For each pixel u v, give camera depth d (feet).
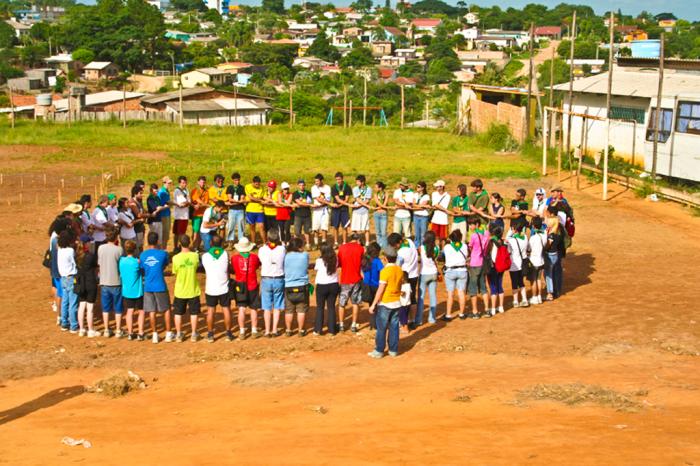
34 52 464.24
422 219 63.93
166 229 65.21
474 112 169.37
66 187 105.70
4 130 166.91
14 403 36.91
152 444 29.58
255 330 47.29
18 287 58.44
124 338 47.42
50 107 247.91
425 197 63.98
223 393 37.37
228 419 32.89
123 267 46.06
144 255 45.55
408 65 583.17
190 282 45.85
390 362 41.88
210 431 31.19
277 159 131.64
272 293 46.62
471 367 40.34
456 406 33.32
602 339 44.50
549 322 48.19
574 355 42.09
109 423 33.04
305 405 34.45
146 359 43.73
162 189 64.59
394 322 42.68
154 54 482.69
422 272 48.06
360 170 117.80
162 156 136.46
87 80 421.18
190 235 72.28
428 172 113.91
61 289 48.91
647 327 46.34
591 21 566.36
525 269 51.19
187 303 46.65
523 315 50.03
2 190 103.04
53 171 119.75
